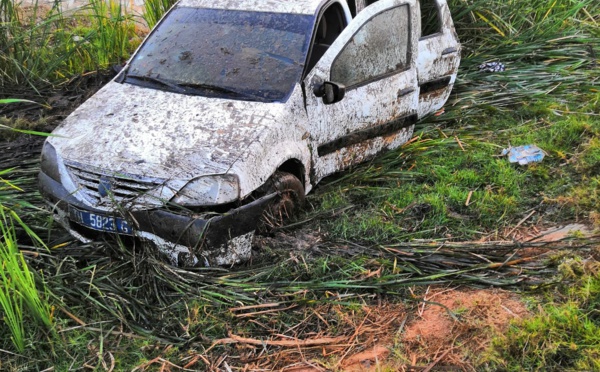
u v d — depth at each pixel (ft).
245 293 15.33
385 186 20.38
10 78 27.27
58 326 14.33
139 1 38.06
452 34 23.97
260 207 15.84
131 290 15.39
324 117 18.76
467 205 19.15
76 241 17.01
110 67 28.35
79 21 34.47
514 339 13.78
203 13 20.65
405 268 16.21
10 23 27.27
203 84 18.53
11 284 14.07
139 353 13.87
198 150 16.25
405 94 21.21
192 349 14.03
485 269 16.24
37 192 18.94
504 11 30.35
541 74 26.78
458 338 14.34
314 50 19.42
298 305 15.15
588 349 13.47
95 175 16.20
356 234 17.80
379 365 13.43
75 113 18.29
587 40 28.76
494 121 24.07
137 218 15.64
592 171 20.34
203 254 15.44
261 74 18.49
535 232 18.06
